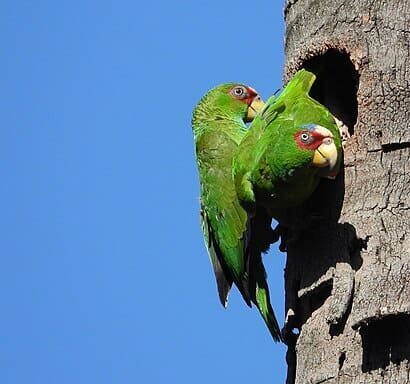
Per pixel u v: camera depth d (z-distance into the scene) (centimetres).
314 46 980
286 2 1043
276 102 1009
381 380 811
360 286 843
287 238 983
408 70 925
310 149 923
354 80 1027
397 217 867
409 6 947
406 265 837
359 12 956
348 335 836
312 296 903
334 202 909
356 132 927
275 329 1036
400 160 891
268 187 974
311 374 849
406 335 823
